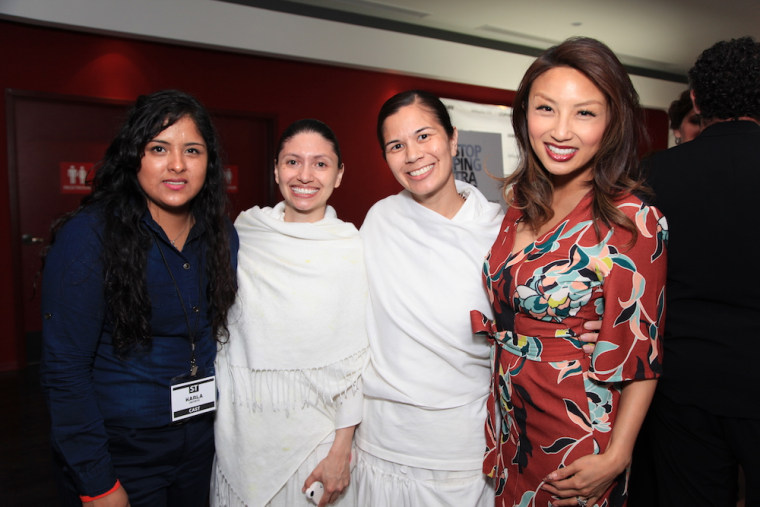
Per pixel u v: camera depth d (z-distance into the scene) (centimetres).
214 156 138
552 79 115
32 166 448
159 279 130
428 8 541
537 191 129
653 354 112
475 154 644
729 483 143
